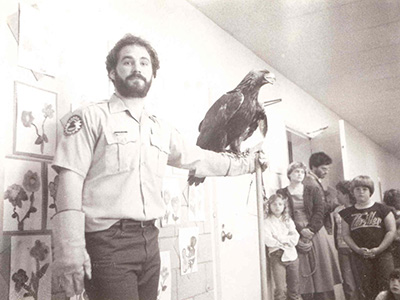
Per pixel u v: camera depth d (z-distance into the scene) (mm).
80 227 1192
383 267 2938
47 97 1396
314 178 3021
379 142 5594
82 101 1519
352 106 4367
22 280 1267
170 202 1939
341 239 3041
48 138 1388
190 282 2023
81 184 1235
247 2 2467
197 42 2414
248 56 3055
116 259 1249
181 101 2131
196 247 2098
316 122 4031
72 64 1500
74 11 1535
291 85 3666
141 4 1925
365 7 2613
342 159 4254
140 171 1354
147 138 1417
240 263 2438
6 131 1264
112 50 1566
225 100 2277
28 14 1360
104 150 1294
